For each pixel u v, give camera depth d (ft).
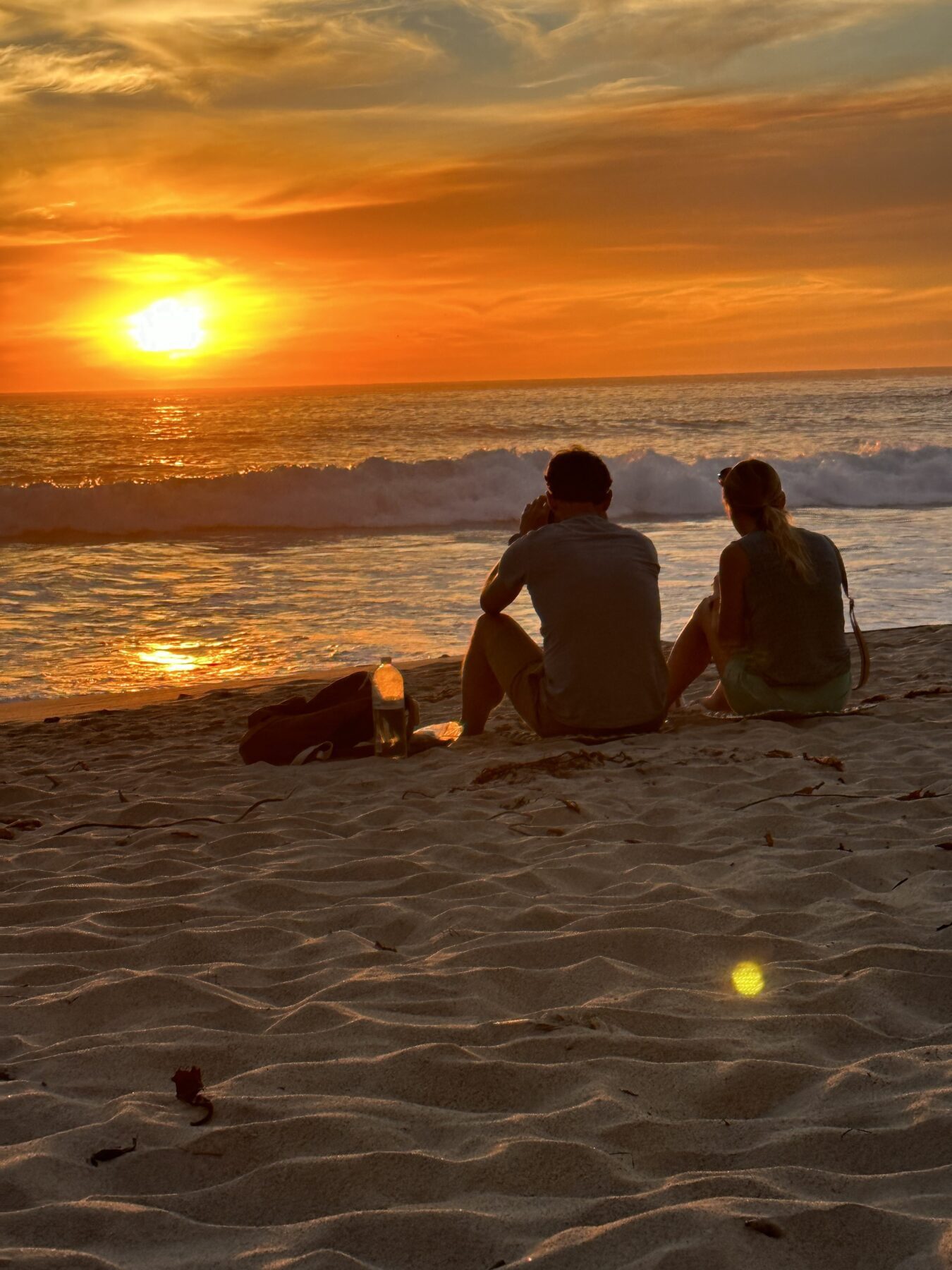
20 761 21.44
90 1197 5.99
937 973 8.96
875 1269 5.11
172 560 54.80
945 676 26.20
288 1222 5.80
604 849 12.71
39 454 117.80
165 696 30.12
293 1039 8.02
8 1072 7.65
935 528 63.05
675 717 19.94
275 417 195.62
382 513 71.92
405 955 9.89
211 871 12.60
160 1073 7.64
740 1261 5.13
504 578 18.53
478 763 17.30
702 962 9.44
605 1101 6.95
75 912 11.44
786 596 18.97
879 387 363.56
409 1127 6.75
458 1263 5.33
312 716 18.94
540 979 9.11
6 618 40.40
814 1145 6.33
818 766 15.94
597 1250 5.25
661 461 79.66
